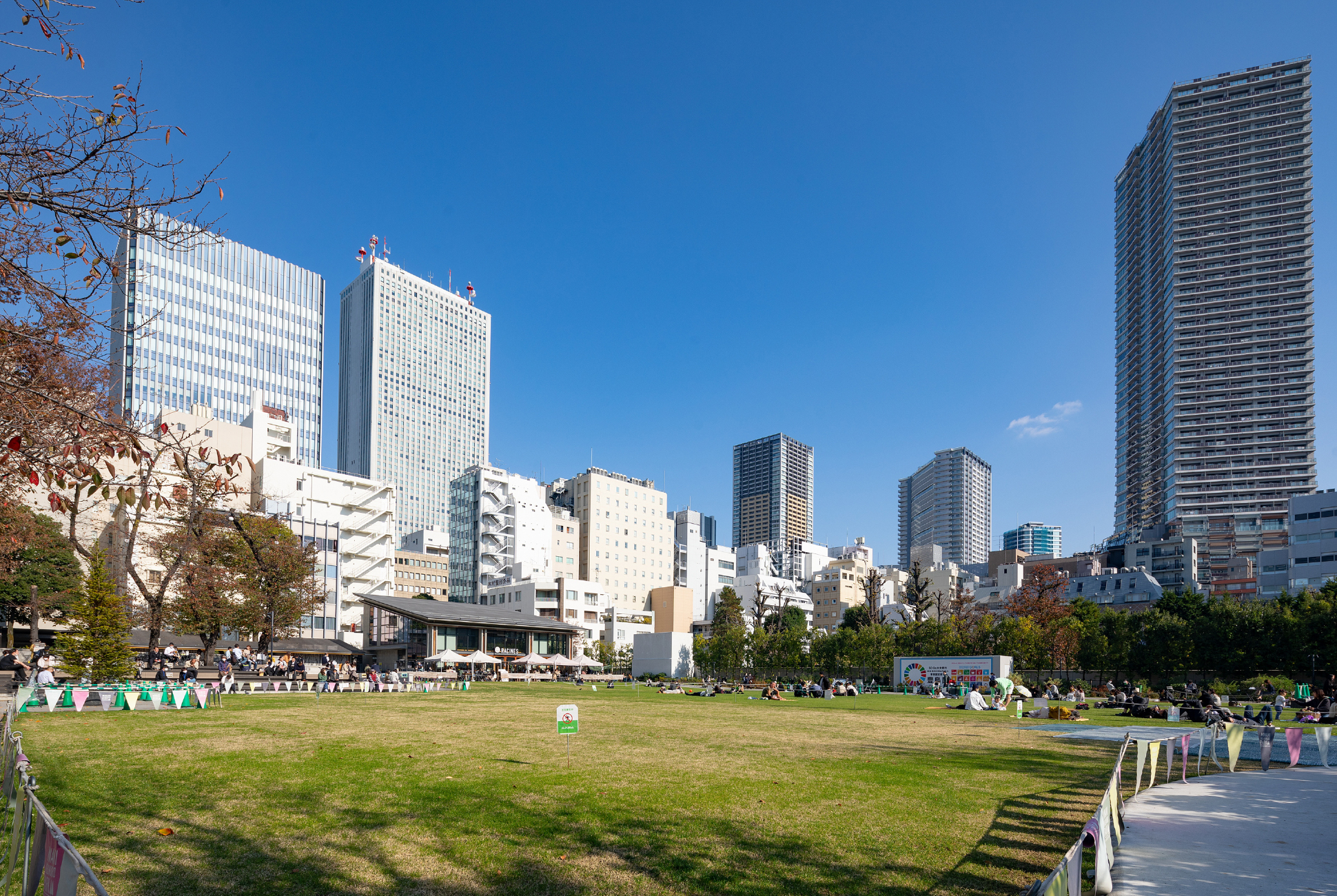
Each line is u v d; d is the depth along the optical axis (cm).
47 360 891
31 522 2659
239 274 17825
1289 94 19775
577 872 882
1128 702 3897
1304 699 4869
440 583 15988
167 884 820
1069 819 1166
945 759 1852
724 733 2438
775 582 19162
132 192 762
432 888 823
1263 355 18862
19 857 702
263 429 11481
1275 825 1144
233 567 6038
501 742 2045
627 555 18150
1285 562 12075
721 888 834
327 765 1579
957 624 8894
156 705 3012
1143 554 16362
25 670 3456
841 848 991
